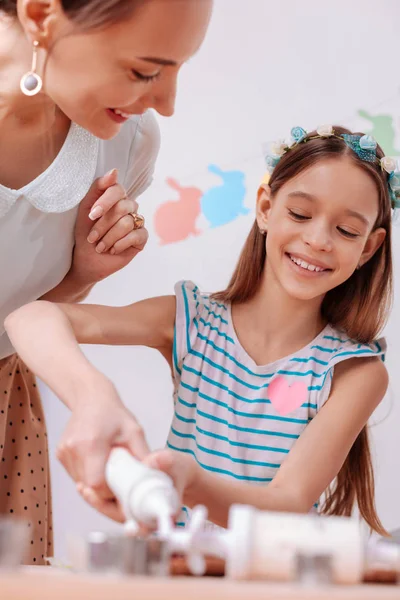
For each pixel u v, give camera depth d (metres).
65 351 0.86
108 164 1.19
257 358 1.23
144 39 0.81
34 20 0.86
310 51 1.78
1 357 1.16
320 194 1.16
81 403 0.76
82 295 1.27
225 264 1.82
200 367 1.21
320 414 1.14
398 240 1.71
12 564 0.50
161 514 0.57
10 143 1.04
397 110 1.70
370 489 1.30
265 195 1.25
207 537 0.56
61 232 1.12
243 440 1.17
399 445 1.76
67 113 0.91
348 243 1.17
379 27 1.74
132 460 0.66
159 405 2.00
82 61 0.85
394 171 1.25
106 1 0.79
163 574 0.54
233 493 0.88
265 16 1.79
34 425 1.24
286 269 1.18
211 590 0.44
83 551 0.55
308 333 1.25
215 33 1.80
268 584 0.50
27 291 1.13
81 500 2.06
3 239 1.06
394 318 1.74
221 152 1.80
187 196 1.74
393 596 0.46
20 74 0.97
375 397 1.19
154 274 1.87
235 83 1.81
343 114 1.76
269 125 1.80
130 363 2.01
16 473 1.21
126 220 1.13
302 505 0.98
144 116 1.24
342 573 0.54
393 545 0.61
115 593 0.42
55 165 1.08
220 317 1.25
